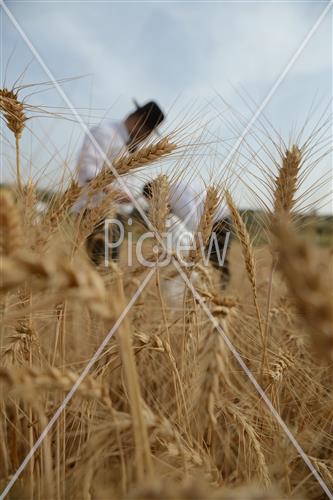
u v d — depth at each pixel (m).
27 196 2.16
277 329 3.01
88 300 1.06
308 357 2.70
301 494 1.99
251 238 2.38
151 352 2.59
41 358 2.31
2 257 0.96
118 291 1.29
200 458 1.78
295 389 2.64
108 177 2.33
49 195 2.41
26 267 0.97
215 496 0.90
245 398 2.26
